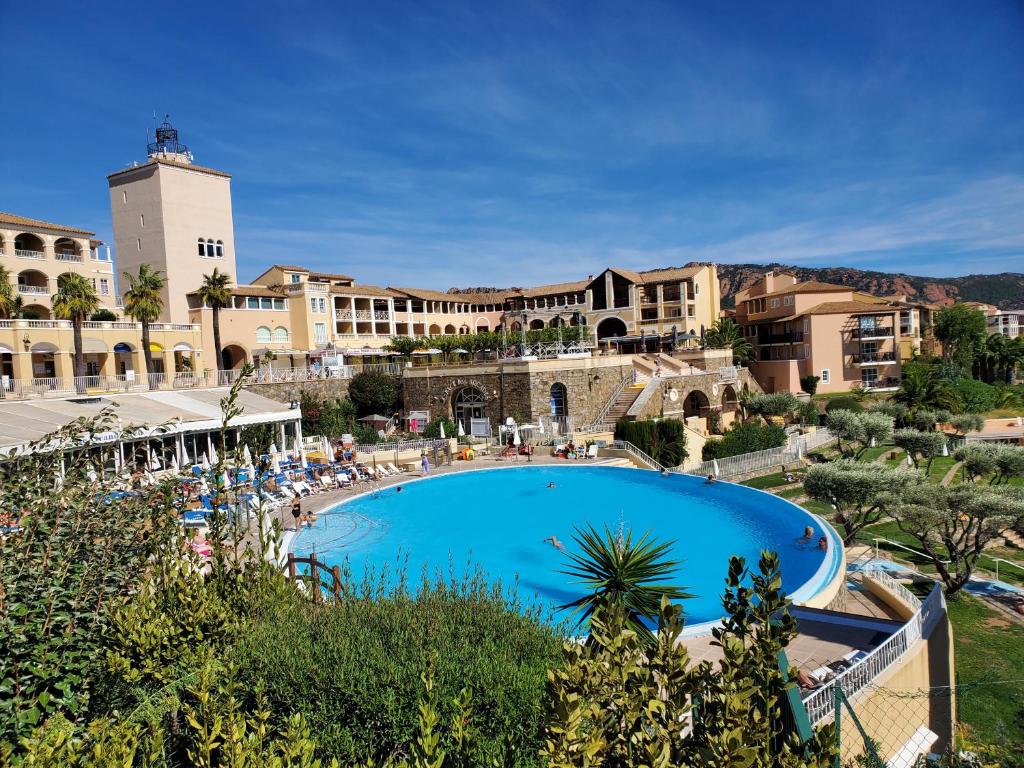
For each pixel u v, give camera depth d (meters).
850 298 76.00
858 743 10.36
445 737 6.36
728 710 5.12
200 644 8.33
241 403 37.97
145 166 62.81
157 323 50.81
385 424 48.47
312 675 7.34
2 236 50.41
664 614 5.80
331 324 68.38
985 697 16.05
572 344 54.56
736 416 59.44
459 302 86.94
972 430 53.62
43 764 5.44
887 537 29.09
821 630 13.73
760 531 24.25
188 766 6.99
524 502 29.34
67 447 9.29
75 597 7.83
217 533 10.38
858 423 39.59
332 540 23.47
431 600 9.71
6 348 41.28
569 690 5.04
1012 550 28.38
